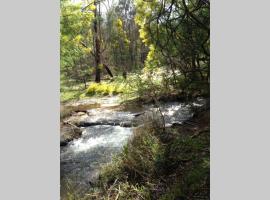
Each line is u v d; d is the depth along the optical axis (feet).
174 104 23.62
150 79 24.49
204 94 21.45
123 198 13.11
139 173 14.52
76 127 23.39
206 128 17.33
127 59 39.47
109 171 15.25
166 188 13.24
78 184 14.74
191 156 14.66
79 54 42.39
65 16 36.55
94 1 37.40
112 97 34.50
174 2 18.22
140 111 25.30
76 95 36.99
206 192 12.04
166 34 20.02
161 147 15.74
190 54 19.97
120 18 39.06
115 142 19.99
